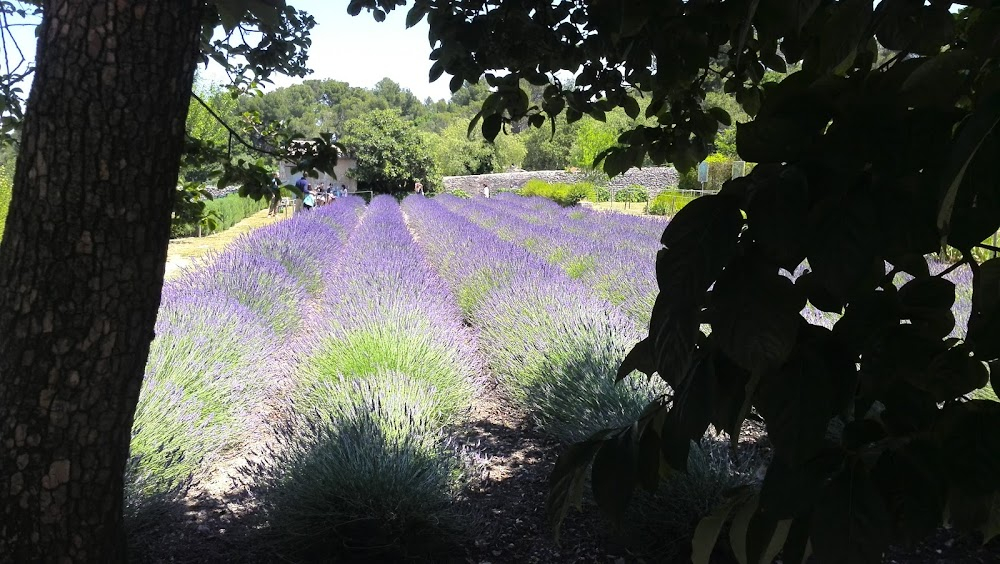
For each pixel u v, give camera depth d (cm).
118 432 137
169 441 337
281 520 284
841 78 72
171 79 126
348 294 657
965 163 55
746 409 87
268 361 520
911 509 78
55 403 128
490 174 4744
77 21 118
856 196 67
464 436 432
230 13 174
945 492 80
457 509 307
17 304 125
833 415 76
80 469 134
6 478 131
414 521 289
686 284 70
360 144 4034
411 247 1195
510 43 179
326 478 292
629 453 95
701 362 87
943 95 68
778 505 78
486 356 596
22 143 123
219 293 571
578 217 2003
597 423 360
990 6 70
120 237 125
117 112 121
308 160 221
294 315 694
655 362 70
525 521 320
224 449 407
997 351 74
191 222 287
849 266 66
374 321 506
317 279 948
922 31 79
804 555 87
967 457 77
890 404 80
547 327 509
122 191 124
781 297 71
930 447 78
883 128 68
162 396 350
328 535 287
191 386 393
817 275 67
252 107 265
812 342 79
